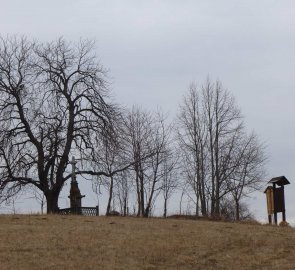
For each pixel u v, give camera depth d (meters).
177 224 31.23
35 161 46.41
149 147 57.88
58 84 49.56
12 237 25.69
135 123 57.91
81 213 43.34
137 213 55.12
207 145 57.31
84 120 48.75
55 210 45.78
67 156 47.09
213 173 56.09
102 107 49.12
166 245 25.34
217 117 58.16
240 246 26.03
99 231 27.81
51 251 23.48
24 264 21.52
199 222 32.94
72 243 24.92
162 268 22.06
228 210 60.97
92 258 22.73
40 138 46.94
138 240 26.05
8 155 45.97
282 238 27.95
